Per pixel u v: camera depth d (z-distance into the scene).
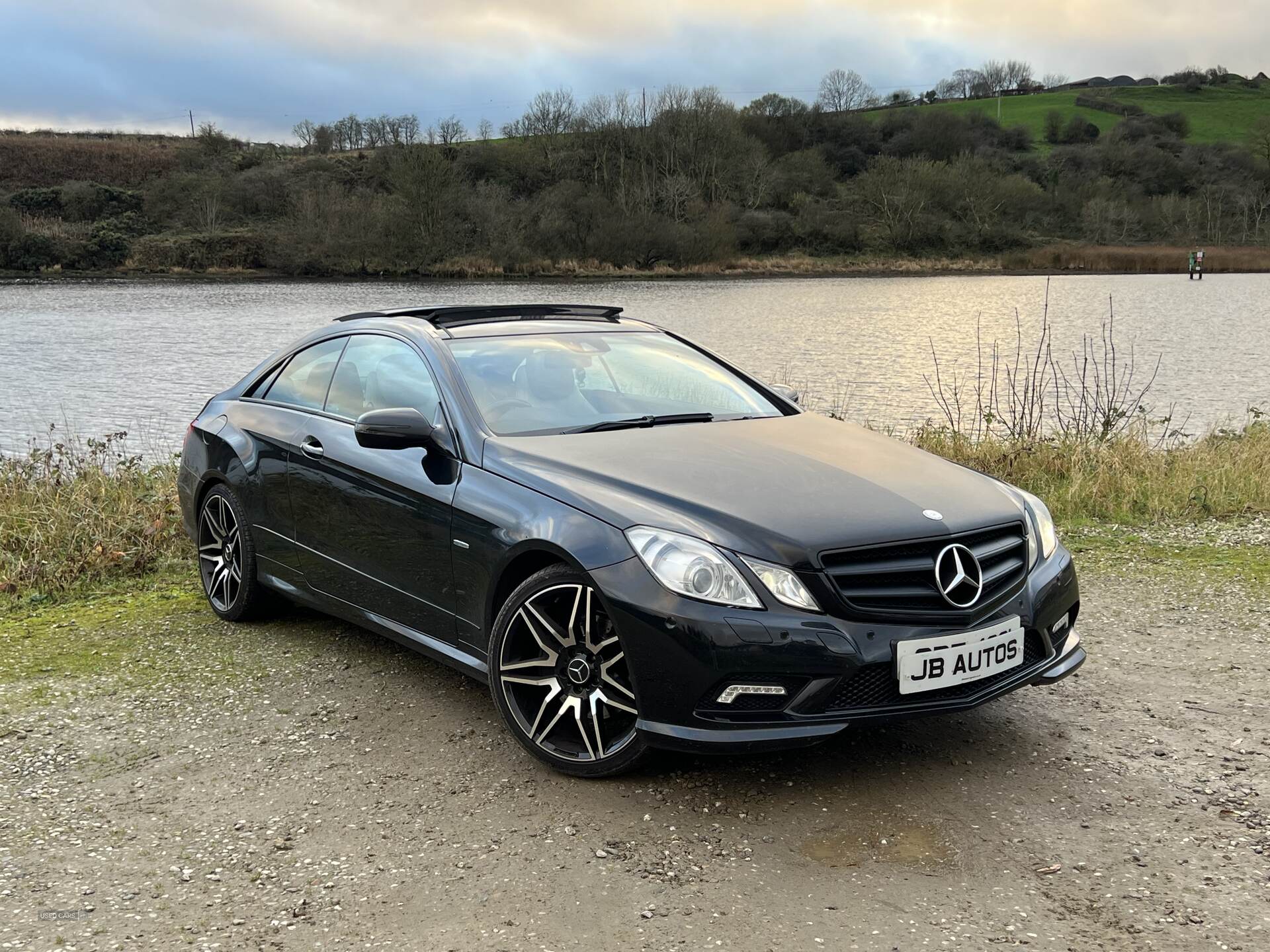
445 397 3.88
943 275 89.69
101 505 7.31
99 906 2.64
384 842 2.94
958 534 3.16
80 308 47.66
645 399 4.16
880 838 2.91
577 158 102.25
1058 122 141.75
